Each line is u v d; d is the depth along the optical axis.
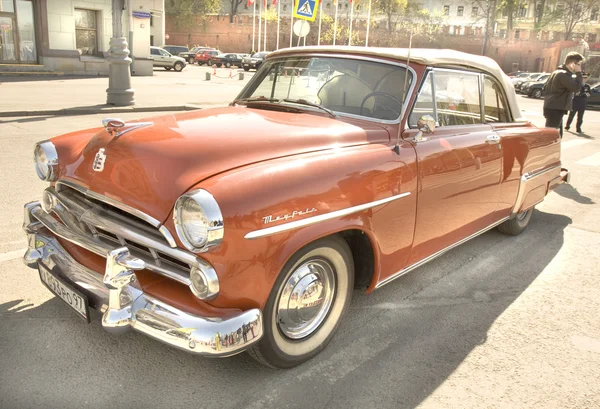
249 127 2.99
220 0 74.81
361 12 61.47
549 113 9.11
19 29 23.72
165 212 2.41
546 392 2.84
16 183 6.10
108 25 26.28
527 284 4.23
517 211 4.82
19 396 2.55
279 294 2.62
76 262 2.80
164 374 2.79
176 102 15.19
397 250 3.26
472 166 3.79
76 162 2.99
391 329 3.40
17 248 4.26
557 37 63.50
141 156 2.65
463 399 2.74
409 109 3.36
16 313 3.29
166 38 72.19
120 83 13.41
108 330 2.44
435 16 58.00
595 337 3.45
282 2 76.25
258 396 2.65
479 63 4.06
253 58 45.12
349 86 3.56
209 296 2.32
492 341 3.33
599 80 44.00
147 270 2.66
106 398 2.58
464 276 4.34
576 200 7.00
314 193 2.60
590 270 4.58
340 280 2.98
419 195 3.30
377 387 2.78
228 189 2.34
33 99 14.17
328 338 3.03
